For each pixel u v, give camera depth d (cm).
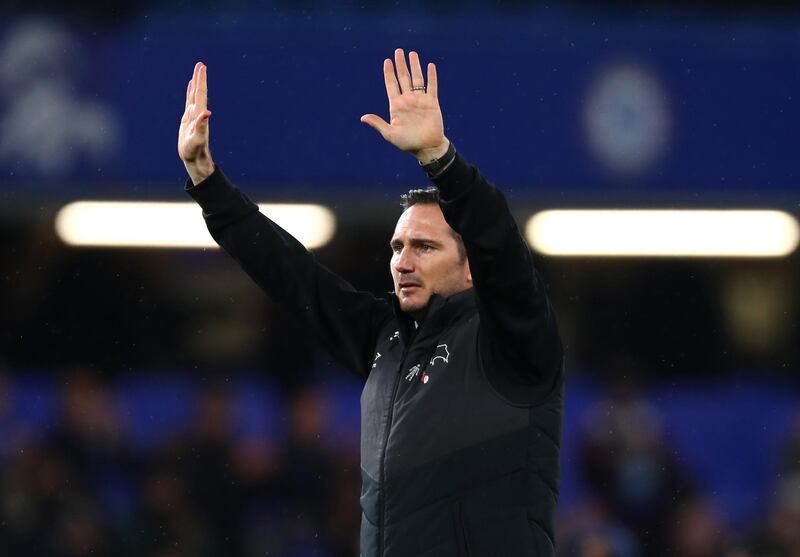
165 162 3297
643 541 3372
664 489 3428
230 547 3250
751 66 3434
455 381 1317
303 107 3316
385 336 1430
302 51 3331
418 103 1251
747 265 3994
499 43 3372
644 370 3984
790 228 3706
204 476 3291
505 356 1290
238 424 3562
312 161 3306
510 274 1239
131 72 3306
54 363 3850
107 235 3700
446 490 1291
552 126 3366
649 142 3391
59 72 3281
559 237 3719
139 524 3278
